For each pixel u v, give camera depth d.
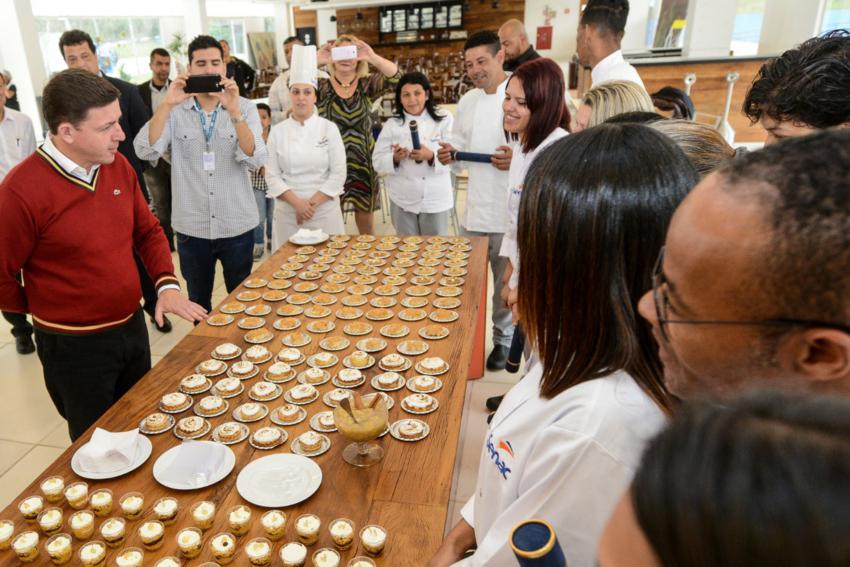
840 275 0.38
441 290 2.10
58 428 2.54
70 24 8.73
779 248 0.40
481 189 2.87
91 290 1.72
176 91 2.47
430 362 1.57
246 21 12.44
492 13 9.53
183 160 2.66
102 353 1.79
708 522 0.23
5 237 1.58
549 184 0.66
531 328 0.74
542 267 0.68
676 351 0.51
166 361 1.63
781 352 0.43
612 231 0.62
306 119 3.12
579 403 0.63
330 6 7.59
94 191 1.70
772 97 1.14
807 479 0.22
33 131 3.37
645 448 0.29
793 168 0.40
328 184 3.17
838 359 0.41
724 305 0.44
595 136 0.66
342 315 1.92
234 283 2.91
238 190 2.76
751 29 5.06
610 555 0.29
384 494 1.11
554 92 2.01
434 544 0.99
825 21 4.09
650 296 0.54
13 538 1.02
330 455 1.23
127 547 1.01
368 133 3.78
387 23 9.63
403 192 3.41
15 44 6.65
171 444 1.28
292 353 1.65
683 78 3.44
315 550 1.00
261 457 1.23
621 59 2.37
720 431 0.26
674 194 0.62
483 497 0.84
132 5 9.55
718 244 0.43
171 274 1.97
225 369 1.59
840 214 0.38
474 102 2.93
